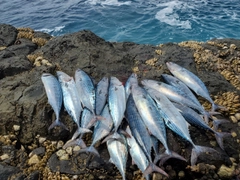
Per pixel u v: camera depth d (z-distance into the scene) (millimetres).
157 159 1072
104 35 3625
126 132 1149
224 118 1317
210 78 1500
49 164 1137
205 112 1255
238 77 1565
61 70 1553
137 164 1084
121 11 4293
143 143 1110
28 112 1258
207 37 3361
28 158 1177
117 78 1445
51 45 1729
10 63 1545
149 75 1501
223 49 1837
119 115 1201
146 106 1195
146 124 1162
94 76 1497
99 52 1630
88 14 4324
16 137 1248
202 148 1098
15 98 1312
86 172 1111
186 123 1176
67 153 1170
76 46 1653
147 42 3355
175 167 1130
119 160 1077
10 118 1252
